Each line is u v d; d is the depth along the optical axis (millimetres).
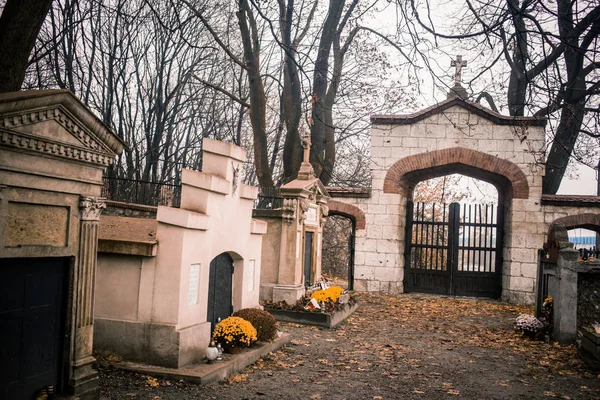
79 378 6004
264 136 18516
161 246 7977
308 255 16859
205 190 8586
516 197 20031
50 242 5727
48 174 5559
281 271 14844
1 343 5270
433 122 20906
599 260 12086
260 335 9820
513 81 19953
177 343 7719
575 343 11742
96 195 6289
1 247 5121
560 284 11969
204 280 8586
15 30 6973
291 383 7973
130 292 8070
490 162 20281
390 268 20922
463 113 20609
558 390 8352
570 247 12094
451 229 21406
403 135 21094
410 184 22391
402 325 14156
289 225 14883
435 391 8086
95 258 6297
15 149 5180
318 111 19062
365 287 21031
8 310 5336
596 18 7996
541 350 11281
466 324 14719
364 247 21141
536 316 14219
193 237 8180
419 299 19734
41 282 5703
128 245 7957
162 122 22172
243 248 10188
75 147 5820
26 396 5523
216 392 7141
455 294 21156
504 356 10750
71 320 6004
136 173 21328
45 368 5750
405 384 8398
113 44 20406
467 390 8227
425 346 11547
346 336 12211
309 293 15531
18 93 5266
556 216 19750
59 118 5574
